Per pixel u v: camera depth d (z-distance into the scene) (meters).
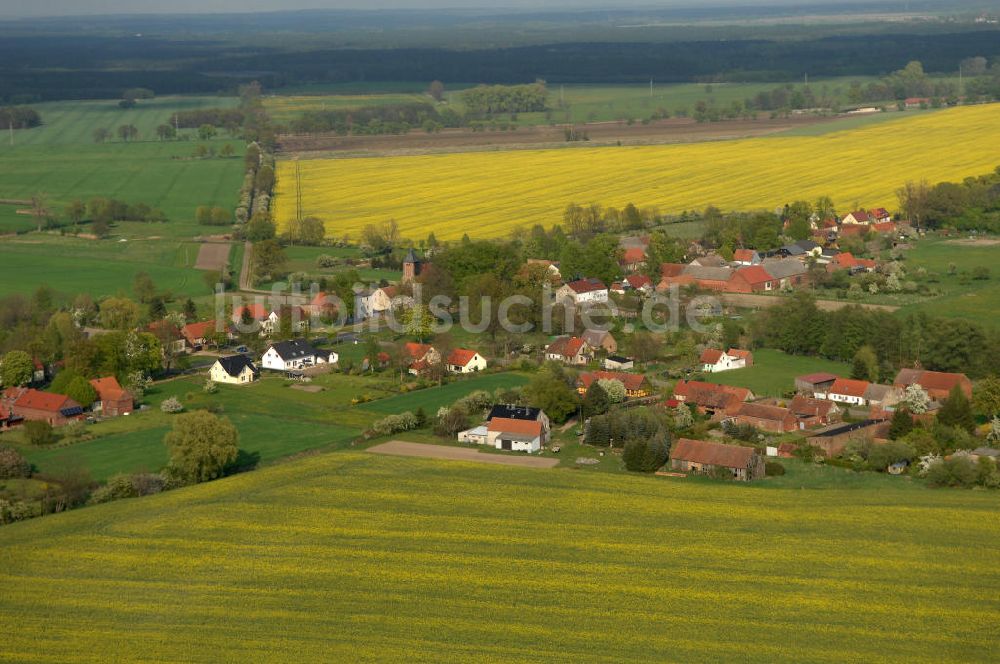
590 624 151.88
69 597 160.00
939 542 174.00
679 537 176.38
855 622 152.38
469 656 144.50
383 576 164.62
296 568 167.25
